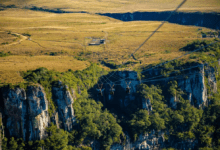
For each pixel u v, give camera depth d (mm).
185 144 126750
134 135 119125
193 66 137500
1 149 91062
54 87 105125
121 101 135750
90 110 118812
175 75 137875
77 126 112000
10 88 93250
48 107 102062
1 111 93625
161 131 124750
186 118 130625
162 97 134500
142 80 135000
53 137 99312
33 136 97188
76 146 107500
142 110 125125
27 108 96438
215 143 130375
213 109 139500
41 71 109438
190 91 137625
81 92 124500
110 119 121750
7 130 95062
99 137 115438
